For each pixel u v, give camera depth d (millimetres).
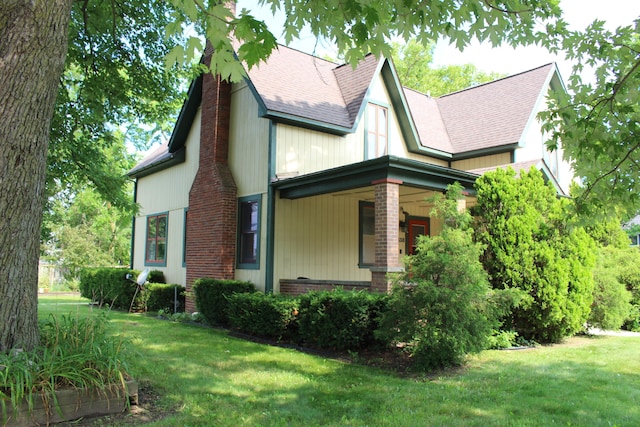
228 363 6898
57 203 16531
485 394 5457
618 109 4750
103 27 9547
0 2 4184
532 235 8781
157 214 16469
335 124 11930
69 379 4453
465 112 17188
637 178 4957
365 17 4023
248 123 12109
